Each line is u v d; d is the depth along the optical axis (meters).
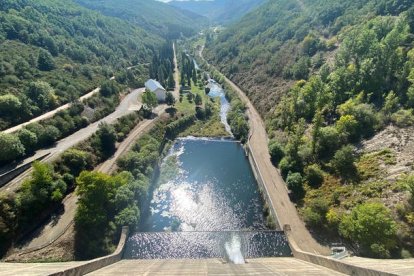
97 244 65.75
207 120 150.00
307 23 184.25
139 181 85.19
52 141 97.44
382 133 84.62
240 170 108.06
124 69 192.62
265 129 127.25
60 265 43.09
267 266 48.19
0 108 97.19
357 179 76.25
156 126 127.88
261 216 83.88
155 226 79.19
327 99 105.50
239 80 189.88
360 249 61.97
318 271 41.91
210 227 79.38
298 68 140.75
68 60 167.50
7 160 82.38
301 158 91.44
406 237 59.25
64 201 76.69
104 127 105.31
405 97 90.81
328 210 71.44
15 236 64.06
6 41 149.25
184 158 116.44
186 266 48.28
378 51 102.25
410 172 69.44
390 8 133.50
